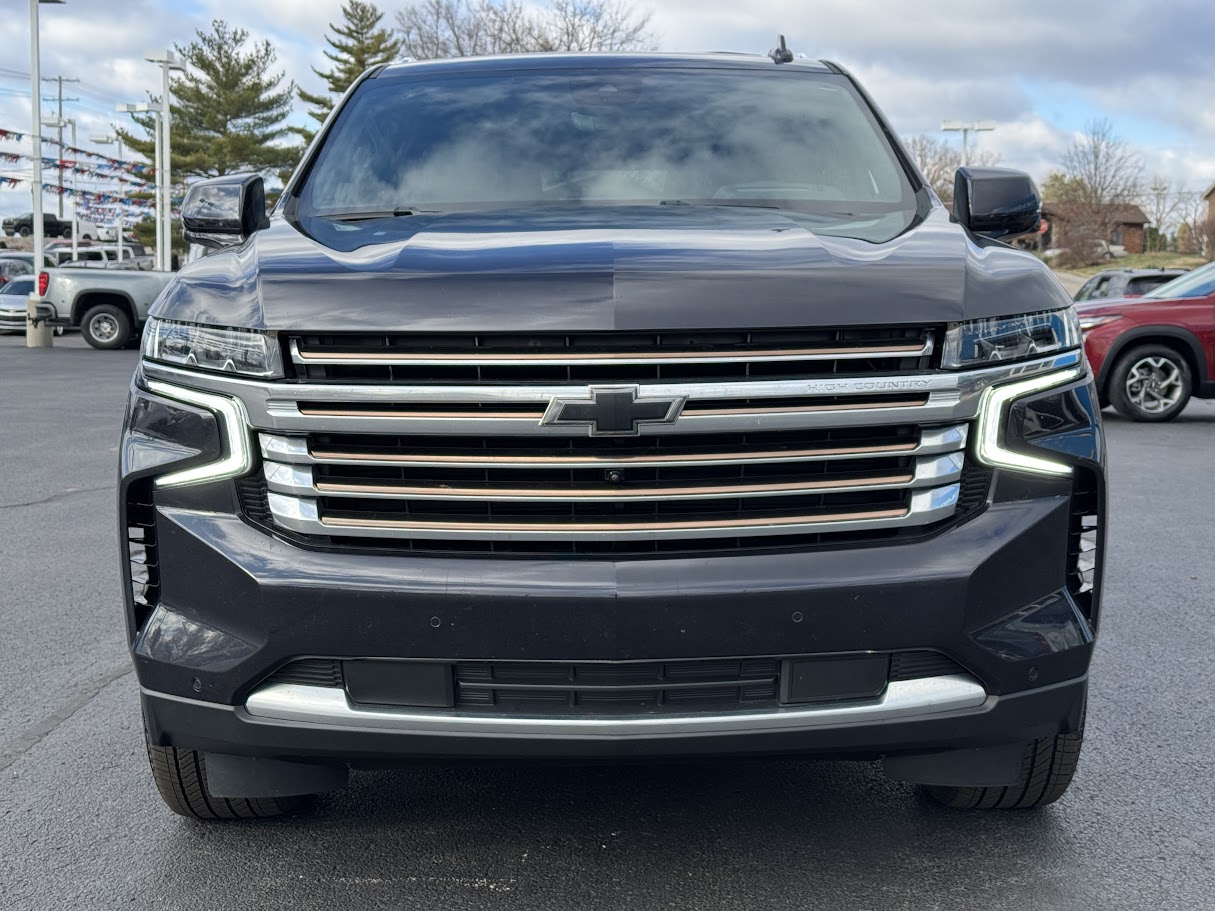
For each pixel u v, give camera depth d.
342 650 2.53
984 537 2.59
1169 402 12.67
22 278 27.80
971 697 2.60
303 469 2.56
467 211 3.50
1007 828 3.22
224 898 2.88
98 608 5.44
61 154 38.31
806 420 2.51
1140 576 5.97
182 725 2.66
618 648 2.49
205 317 2.67
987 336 2.61
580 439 2.50
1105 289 20.84
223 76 66.62
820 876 2.95
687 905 2.81
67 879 2.98
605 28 41.34
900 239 2.94
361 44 68.62
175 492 2.64
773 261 2.63
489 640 2.50
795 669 2.54
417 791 3.47
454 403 2.50
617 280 2.53
